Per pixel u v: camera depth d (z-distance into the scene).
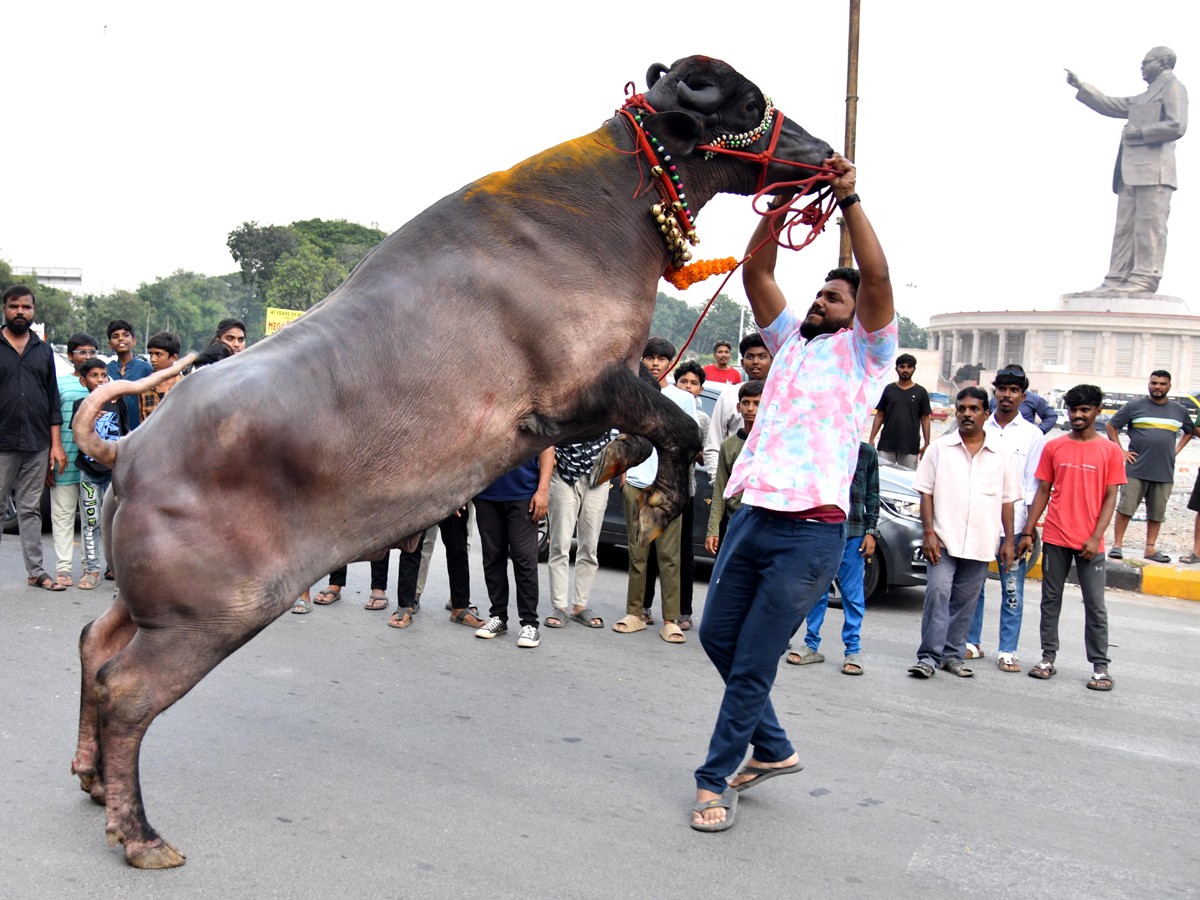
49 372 7.98
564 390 3.97
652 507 4.12
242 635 3.72
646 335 4.20
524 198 4.01
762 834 4.36
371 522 3.86
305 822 4.23
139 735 3.75
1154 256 47.62
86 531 8.13
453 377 3.81
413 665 6.51
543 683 6.30
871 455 6.88
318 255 60.09
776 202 4.48
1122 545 12.45
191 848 3.97
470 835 4.19
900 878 4.03
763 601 4.32
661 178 4.14
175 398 3.76
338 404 3.71
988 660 7.59
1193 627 9.10
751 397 7.39
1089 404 7.00
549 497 7.79
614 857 4.07
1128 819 4.73
